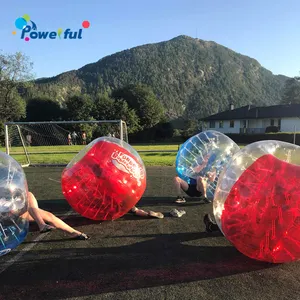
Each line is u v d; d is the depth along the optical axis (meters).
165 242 3.89
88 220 4.76
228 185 3.19
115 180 4.18
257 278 3.00
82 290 2.80
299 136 30.03
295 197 2.87
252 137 33.31
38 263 3.33
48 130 22.36
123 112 44.47
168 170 9.95
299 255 3.05
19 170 3.49
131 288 2.83
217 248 3.70
